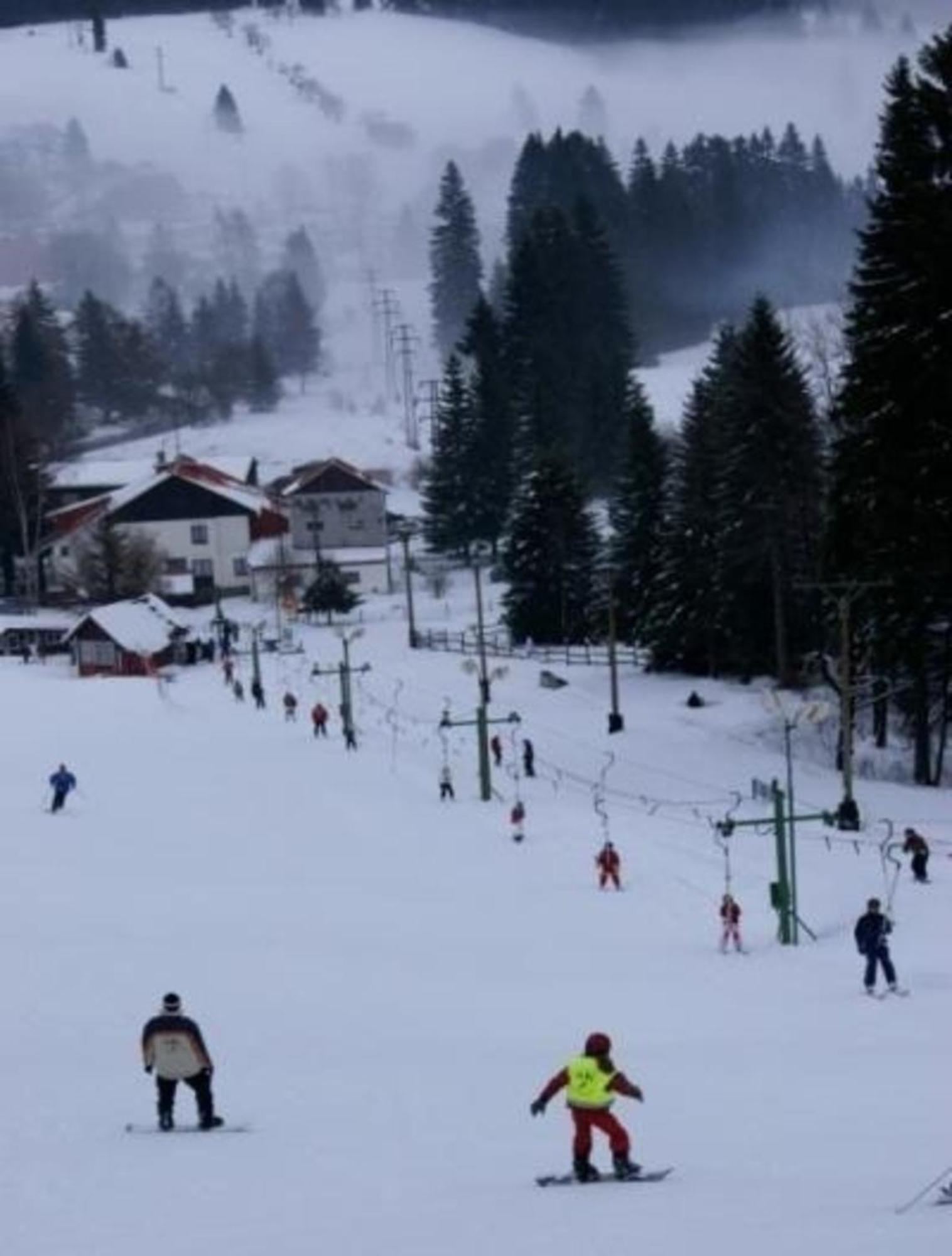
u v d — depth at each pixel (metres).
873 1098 18.23
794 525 72.06
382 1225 13.04
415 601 119.19
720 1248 10.99
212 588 130.00
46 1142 17.28
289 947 29.53
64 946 29.19
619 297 163.50
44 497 125.75
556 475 95.56
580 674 80.75
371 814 45.38
